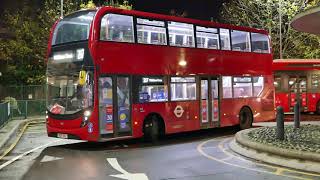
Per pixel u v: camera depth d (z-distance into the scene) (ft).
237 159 39.73
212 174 32.86
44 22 128.67
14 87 107.04
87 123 47.52
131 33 51.75
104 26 48.88
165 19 56.03
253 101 68.80
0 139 55.98
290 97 94.84
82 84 47.70
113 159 41.19
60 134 49.49
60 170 35.73
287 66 95.35
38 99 104.58
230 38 65.41
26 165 38.45
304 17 48.08
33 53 127.13
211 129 71.56
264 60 71.15
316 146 39.93
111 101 49.26
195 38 59.93
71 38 49.83
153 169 35.45
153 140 54.39
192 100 58.90
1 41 123.85
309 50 133.39
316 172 32.99
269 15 134.51
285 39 135.13
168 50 55.93
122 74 50.31
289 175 31.99
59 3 127.34
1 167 37.47
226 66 64.28
